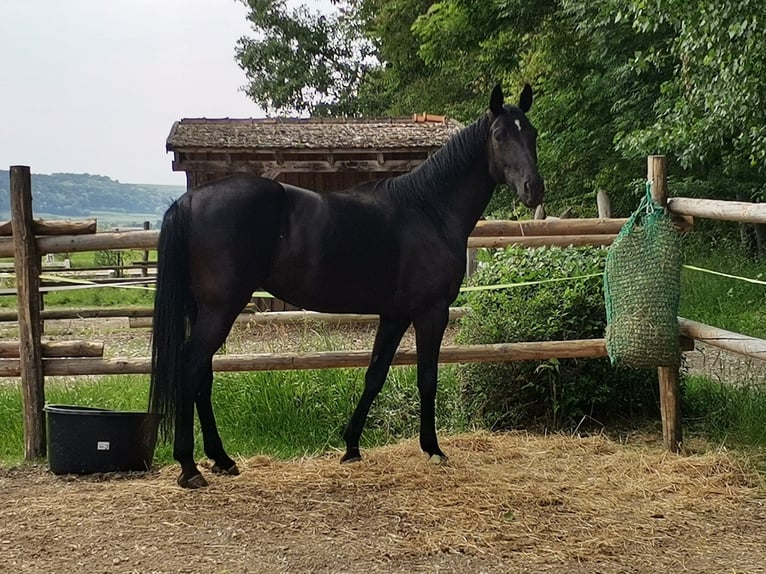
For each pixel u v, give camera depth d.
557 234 4.97
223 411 5.16
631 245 4.27
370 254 4.01
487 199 4.41
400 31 23.30
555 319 5.12
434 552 3.19
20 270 4.50
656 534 3.42
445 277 4.18
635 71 11.56
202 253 3.72
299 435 5.01
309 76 30.30
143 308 8.88
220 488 3.93
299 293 4.00
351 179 11.44
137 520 3.52
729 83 6.89
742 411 5.00
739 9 6.30
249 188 3.81
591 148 13.53
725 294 9.35
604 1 10.91
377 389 4.40
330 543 3.27
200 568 3.03
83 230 4.63
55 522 3.49
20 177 4.46
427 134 11.60
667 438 4.68
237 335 8.20
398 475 4.11
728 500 3.84
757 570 3.05
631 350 4.22
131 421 4.26
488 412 5.25
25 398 4.56
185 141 10.66
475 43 15.88
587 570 3.05
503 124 4.17
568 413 5.23
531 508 3.71
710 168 11.67
